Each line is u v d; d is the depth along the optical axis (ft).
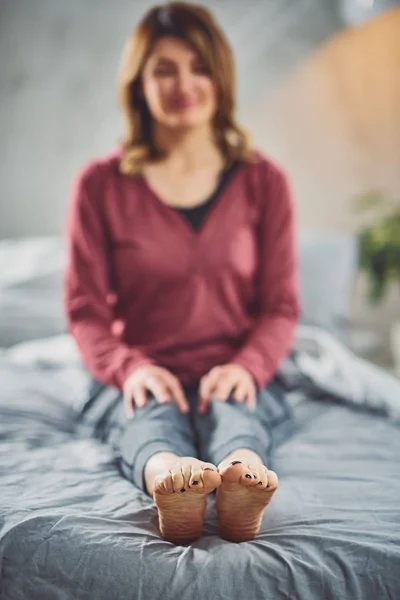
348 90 9.36
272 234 5.11
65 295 5.00
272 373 4.61
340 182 9.51
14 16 9.34
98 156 9.50
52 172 9.55
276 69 9.37
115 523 3.17
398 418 5.11
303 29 9.30
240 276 4.86
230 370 4.27
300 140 9.47
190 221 4.85
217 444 3.63
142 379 4.14
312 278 7.72
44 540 2.98
